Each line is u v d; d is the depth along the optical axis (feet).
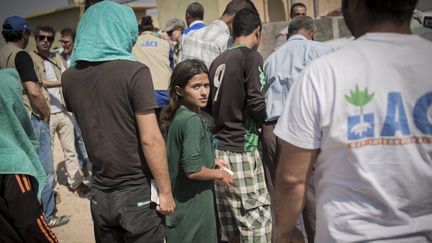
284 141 5.24
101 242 8.83
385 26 5.09
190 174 9.22
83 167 19.30
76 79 8.34
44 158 15.21
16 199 7.27
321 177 5.20
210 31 14.61
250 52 11.20
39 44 17.78
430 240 4.76
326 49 12.00
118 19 8.30
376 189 4.73
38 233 7.48
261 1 37.32
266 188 11.84
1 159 7.22
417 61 4.83
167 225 9.57
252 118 11.40
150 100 8.02
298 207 5.51
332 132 4.86
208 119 11.57
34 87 14.14
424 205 4.79
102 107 8.11
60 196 18.61
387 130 4.73
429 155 4.72
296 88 5.15
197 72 9.59
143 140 8.04
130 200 8.32
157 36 19.74
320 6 41.57
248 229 11.43
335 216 4.98
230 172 10.34
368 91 4.78
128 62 8.10
